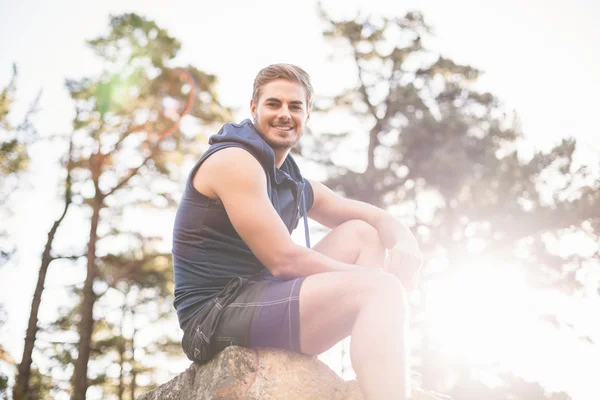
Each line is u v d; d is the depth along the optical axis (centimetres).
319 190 316
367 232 291
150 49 1738
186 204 266
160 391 274
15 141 1641
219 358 248
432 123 1944
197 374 260
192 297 262
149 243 1748
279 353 249
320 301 236
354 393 244
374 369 219
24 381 1593
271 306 242
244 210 250
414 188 1984
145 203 1733
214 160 257
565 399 1648
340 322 238
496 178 1900
